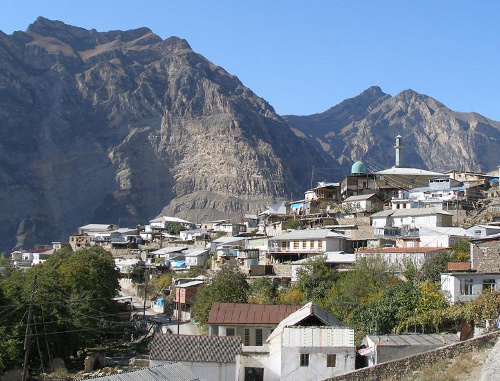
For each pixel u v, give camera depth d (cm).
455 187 15412
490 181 16725
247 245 15150
